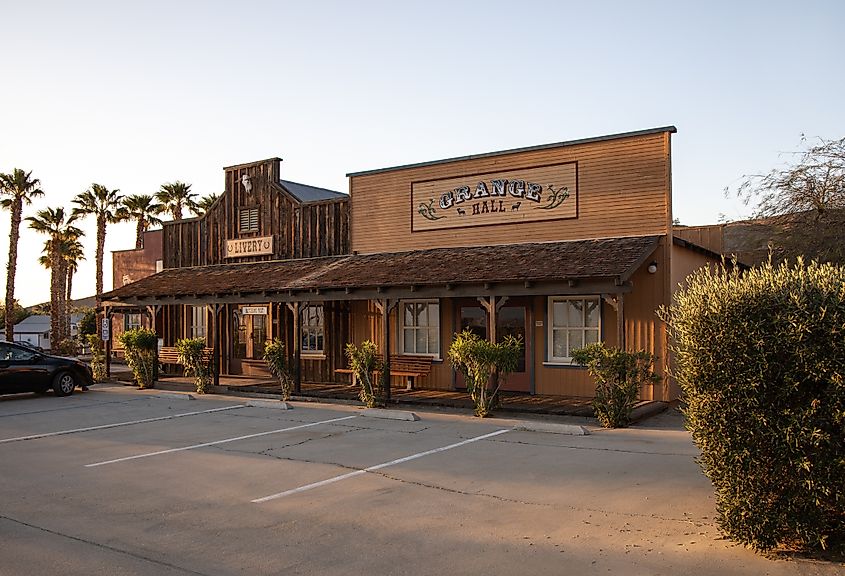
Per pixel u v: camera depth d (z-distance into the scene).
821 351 5.38
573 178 16.14
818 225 18.23
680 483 8.12
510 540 6.24
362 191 19.91
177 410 15.56
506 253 16.02
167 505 7.69
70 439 11.98
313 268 19.30
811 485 5.36
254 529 6.77
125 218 48.19
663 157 14.98
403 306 18.75
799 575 5.15
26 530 6.86
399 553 5.99
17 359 17.91
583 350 12.59
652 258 14.92
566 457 9.79
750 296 5.68
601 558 5.70
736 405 5.63
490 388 14.91
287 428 12.85
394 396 16.23
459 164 17.97
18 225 45.72
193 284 20.88
